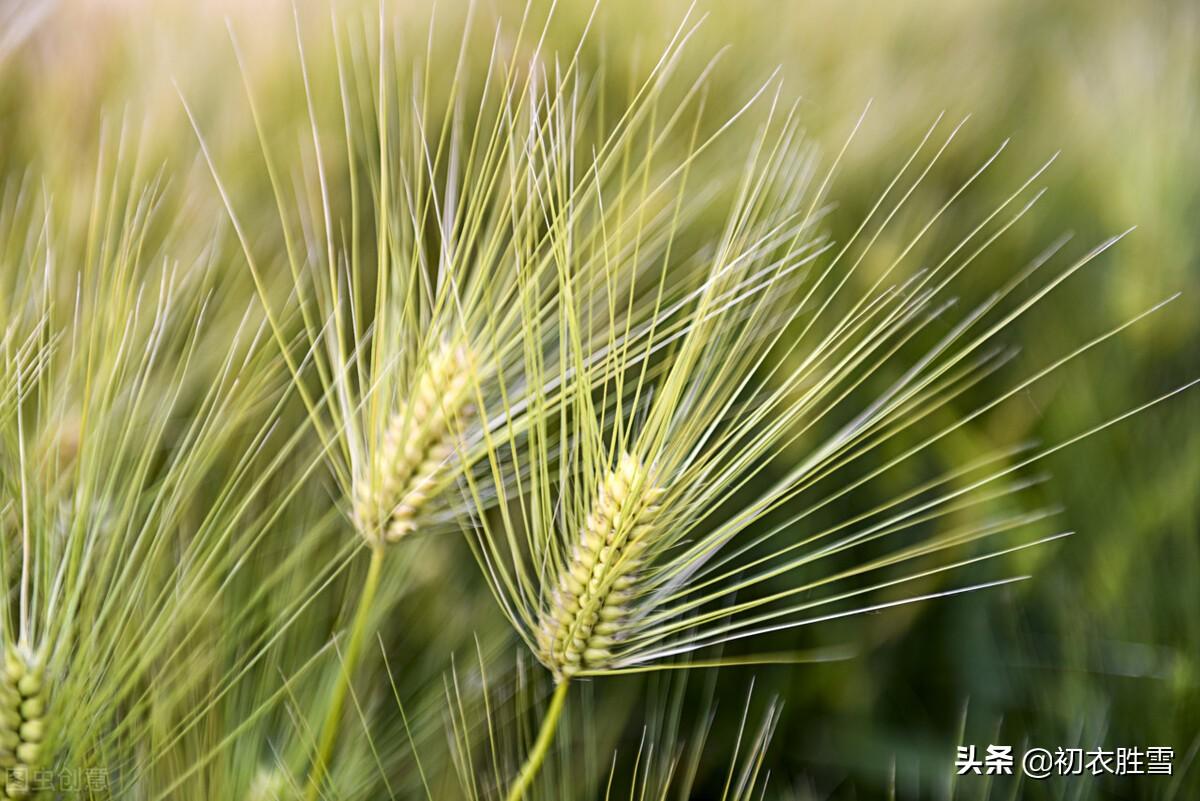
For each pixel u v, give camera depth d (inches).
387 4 24.9
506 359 20.0
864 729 25.1
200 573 18.6
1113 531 26.1
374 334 19.1
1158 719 24.3
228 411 20.7
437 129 24.6
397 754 22.1
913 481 26.8
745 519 18.5
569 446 22.5
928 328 27.8
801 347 25.5
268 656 21.4
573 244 19.0
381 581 22.3
